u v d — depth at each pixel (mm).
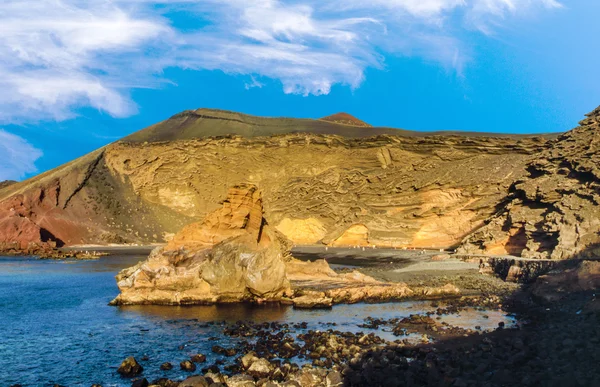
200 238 40875
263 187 127875
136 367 22359
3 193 138250
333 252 87750
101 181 134750
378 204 107000
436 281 50531
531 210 64125
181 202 133125
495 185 89625
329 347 25266
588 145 68188
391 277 53875
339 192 115938
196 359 23688
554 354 21406
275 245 45844
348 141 123812
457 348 24562
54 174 131875
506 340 25156
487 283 49000
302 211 117062
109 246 113625
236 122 170500
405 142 115812
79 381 21344
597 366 18703
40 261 80875
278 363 22812
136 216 128000
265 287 38406
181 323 31750
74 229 116750
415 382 19203
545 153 74688
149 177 135875
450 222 92125
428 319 32219
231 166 132500
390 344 25750
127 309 36469
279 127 165125
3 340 27812
